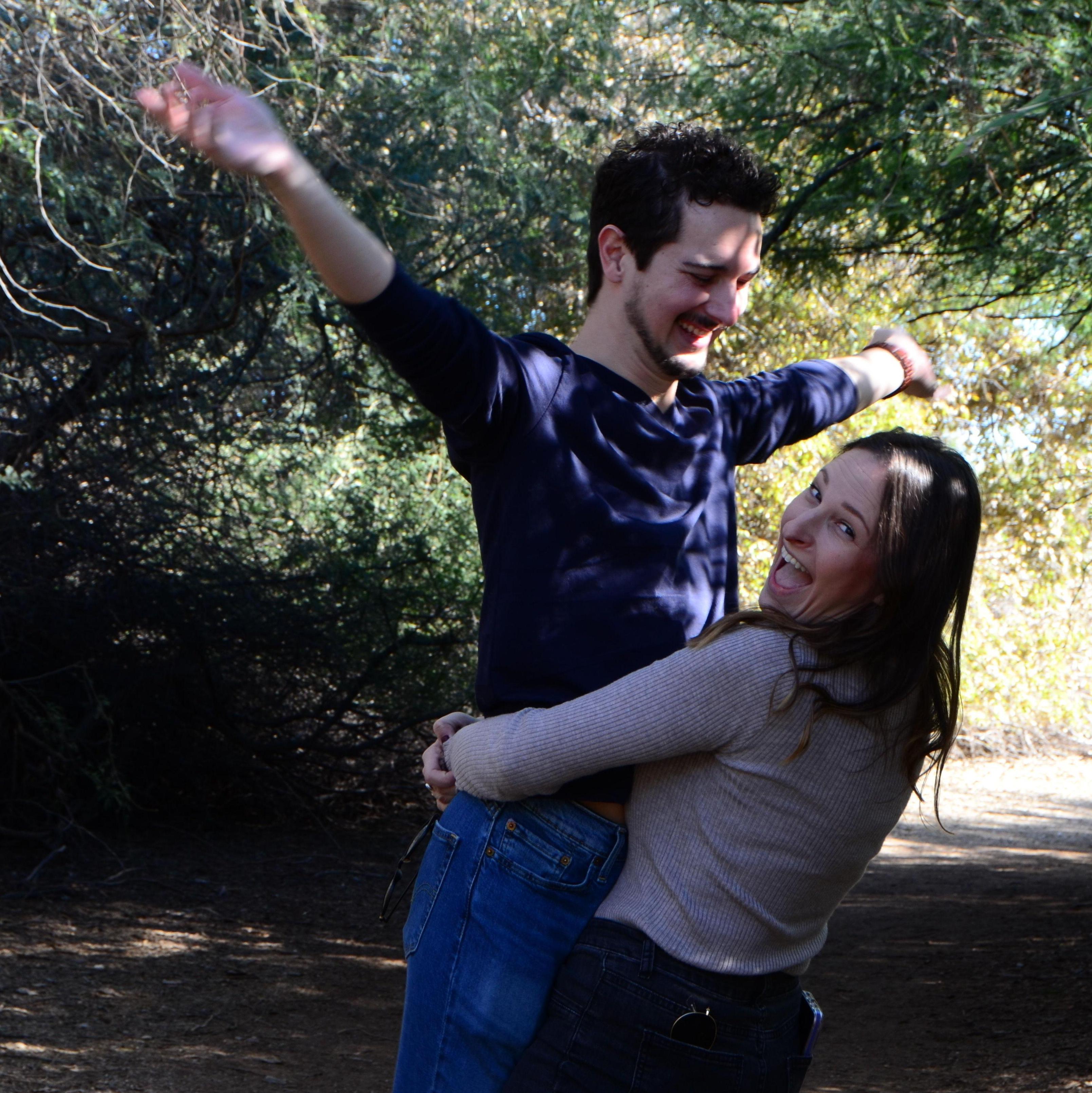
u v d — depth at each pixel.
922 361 2.57
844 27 5.46
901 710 1.81
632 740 1.72
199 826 10.34
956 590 1.82
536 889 1.82
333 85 7.74
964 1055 5.58
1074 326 6.47
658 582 1.90
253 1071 5.24
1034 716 18.16
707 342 1.96
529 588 1.85
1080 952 7.50
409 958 1.91
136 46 6.50
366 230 1.72
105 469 8.88
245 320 9.19
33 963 6.69
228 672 10.18
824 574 1.79
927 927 8.45
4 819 9.09
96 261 7.52
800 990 1.99
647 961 1.77
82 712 9.39
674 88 7.50
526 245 9.16
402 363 1.75
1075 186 5.22
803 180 6.31
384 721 10.94
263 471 10.12
